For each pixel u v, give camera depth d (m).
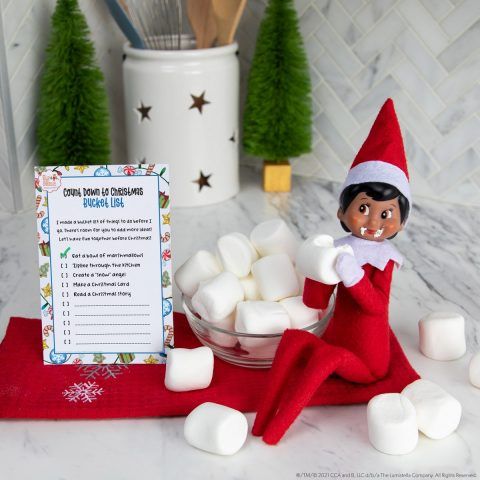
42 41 0.69
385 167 0.42
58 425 0.42
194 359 0.43
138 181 0.44
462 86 0.69
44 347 0.46
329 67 0.75
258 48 0.73
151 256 0.45
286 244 0.49
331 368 0.40
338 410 0.43
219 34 0.72
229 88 0.71
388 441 0.39
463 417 0.42
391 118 0.43
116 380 0.45
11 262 0.61
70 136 0.69
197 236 0.67
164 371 0.46
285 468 0.38
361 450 0.40
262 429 0.41
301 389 0.40
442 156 0.72
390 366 0.46
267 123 0.74
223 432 0.38
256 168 0.83
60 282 0.45
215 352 0.46
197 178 0.72
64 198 0.44
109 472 0.38
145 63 0.69
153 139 0.71
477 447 0.40
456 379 0.46
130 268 0.45
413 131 0.72
